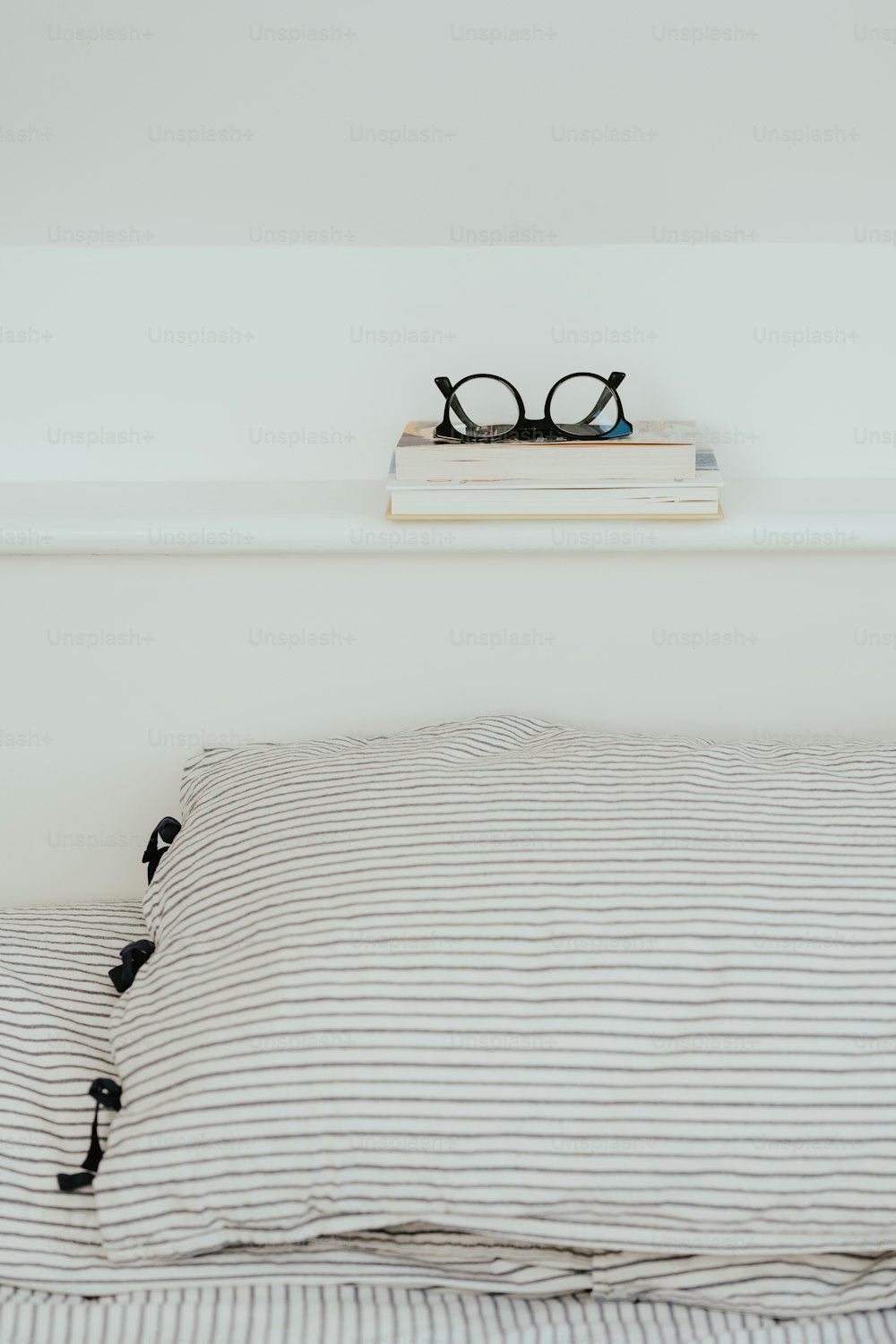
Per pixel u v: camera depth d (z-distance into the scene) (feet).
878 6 3.80
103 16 3.85
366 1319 2.81
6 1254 2.88
